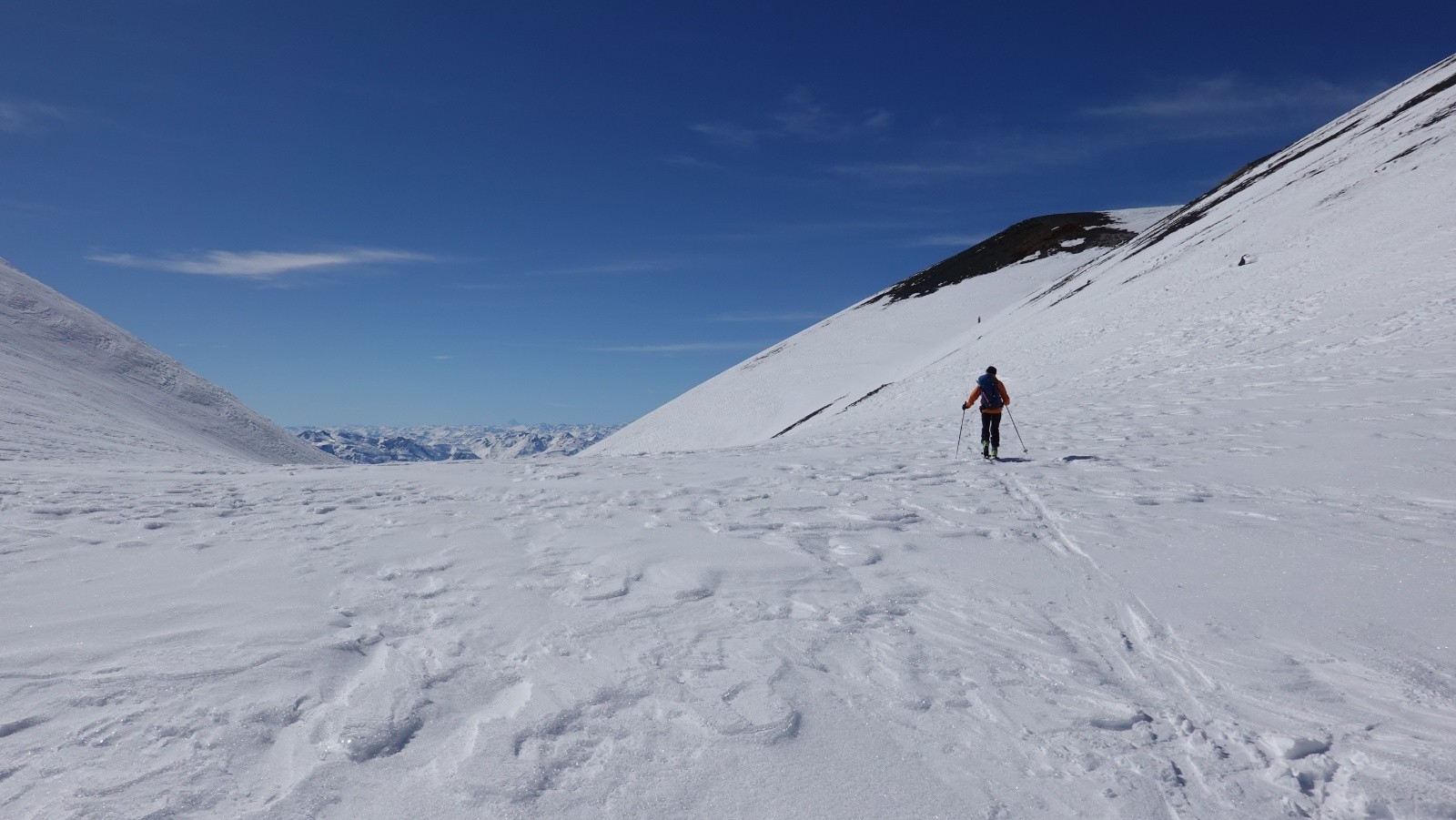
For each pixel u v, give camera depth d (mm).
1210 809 2992
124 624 4758
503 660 4375
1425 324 16578
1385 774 3123
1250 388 15688
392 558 6441
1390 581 5164
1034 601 5273
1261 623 4688
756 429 58031
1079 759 3346
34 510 7945
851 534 7172
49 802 2979
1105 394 19000
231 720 3611
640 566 6148
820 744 3482
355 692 3949
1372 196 30141
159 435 28109
